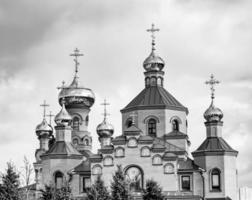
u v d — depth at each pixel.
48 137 141.50
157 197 90.38
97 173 109.12
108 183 108.06
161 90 124.06
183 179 108.88
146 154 108.25
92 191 92.00
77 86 139.12
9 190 87.81
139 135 109.31
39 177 131.12
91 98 139.25
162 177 107.19
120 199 89.81
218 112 113.94
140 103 120.56
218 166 109.75
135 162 108.25
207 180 109.31
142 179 107.50
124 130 117.19
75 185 111.31
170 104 120.50
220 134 114.00
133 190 106.88
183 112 121.38
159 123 118.88
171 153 108.44
